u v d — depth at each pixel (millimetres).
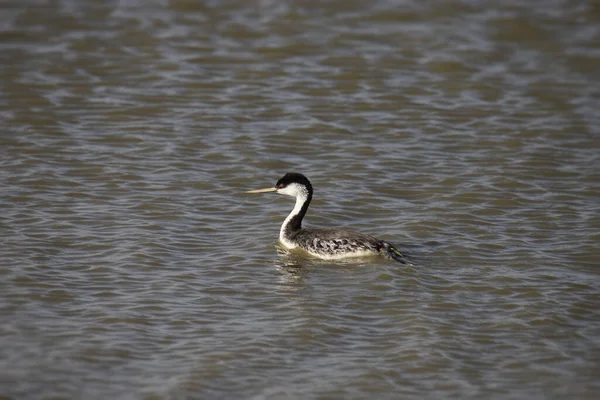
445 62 27609
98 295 13758
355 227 16969
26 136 21312
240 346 12336
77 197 18000
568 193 18906
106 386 11211
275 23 30500
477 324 13141
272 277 14672
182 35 29250
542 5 32688
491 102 24859
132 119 22906
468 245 16125
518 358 12203
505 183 19359
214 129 22516
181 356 12039
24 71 25734
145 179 19188
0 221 16547
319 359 12086
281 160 20656
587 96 25375
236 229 16844
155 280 14398
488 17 31453
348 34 29734
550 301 13883
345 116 23656
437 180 19531
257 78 26219
